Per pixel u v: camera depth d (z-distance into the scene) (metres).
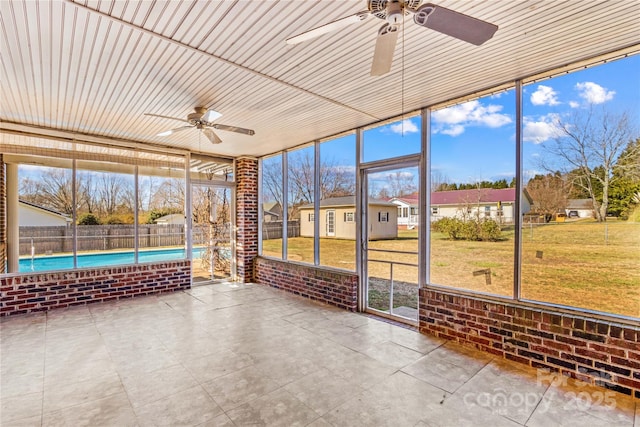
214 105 3.81
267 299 5.36
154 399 2.45
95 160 5.23
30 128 4.64
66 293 4.81
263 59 2.71
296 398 2.47
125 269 5.35
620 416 2.24
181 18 2.12
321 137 5.33
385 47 2.02
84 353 3.24
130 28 2.23
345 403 2.41
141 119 4.31
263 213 6.87
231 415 2.27
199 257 6.64
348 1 1.98
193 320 4.27
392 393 2.54
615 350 2.55
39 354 3.21
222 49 2.54
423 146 4.01
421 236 4.01
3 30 2.22
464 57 2.71
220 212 6.88
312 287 5.36
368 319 4.36
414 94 3.55
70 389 2.58
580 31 2.33
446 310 3.64
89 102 3.67
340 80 3.15
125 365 2.99
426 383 2.69
